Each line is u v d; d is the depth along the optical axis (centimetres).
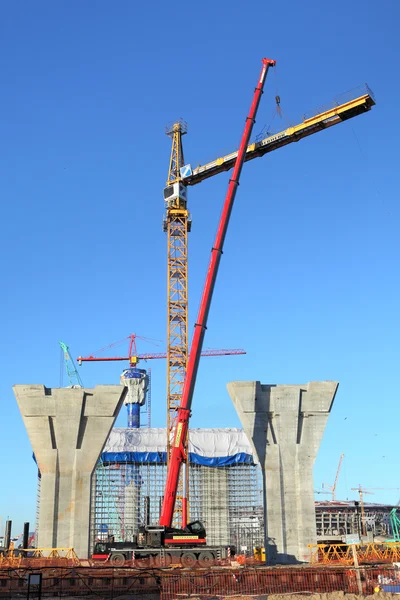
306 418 6756
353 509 19612
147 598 4203
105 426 6631
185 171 10181
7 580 4416
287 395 6762
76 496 6438
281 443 6662
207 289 6412
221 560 5350
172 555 5438
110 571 4588
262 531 10700
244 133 7175
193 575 4394
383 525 19200
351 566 4494
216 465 11081
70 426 6600
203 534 5612
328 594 3816
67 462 6531
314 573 4384
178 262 10238
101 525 10850
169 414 9581
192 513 10838
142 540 5762
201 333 6300
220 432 11581
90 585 4359
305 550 6356
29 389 6688
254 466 11175
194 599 3962
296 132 8481
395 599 3638
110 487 11125
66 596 4259
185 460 5941
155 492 11138
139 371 17562
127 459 11156
